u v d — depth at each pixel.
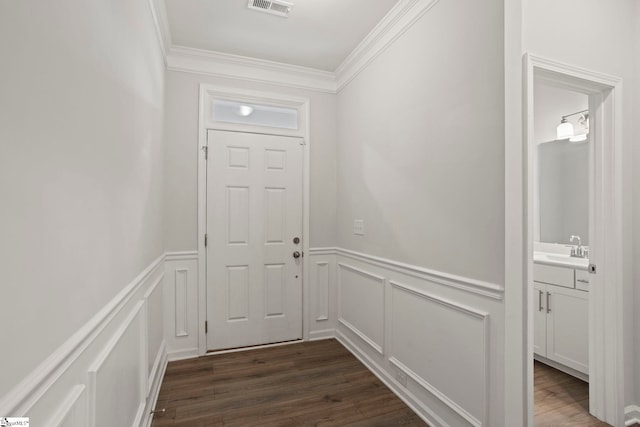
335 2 2.20
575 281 2.33
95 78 1.02
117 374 1.23
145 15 1.80
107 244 1.13
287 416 1.99
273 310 3.17
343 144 3.18
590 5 1.71
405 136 2.19
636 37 1.86
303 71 3.19
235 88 3.03
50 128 0.74
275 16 2.36
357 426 1.90
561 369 2.48
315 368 2.63
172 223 2.83
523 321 1.44
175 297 2.82
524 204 1.45
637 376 1.87
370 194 2.66
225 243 3.01
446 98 1.82
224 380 2.43
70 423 0.81
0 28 0.56
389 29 2.36
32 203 0.66
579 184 2.85
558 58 1.59
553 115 3.06
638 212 1.85
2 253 0.56
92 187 0.99
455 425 1.74
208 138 2.96
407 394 2.13
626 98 1.84
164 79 2.71
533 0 1.53
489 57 1.55
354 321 2.92
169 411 2.04
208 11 2.30
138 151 1.63
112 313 1.16
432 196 1.93
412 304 2.11
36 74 0.68
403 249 2.21
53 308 0.74
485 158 1.57
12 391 0.58
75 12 0.87
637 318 1.86
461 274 1.71
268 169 3.16
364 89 2.77
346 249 3.11
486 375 1.55
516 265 1.45
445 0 1.83
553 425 1.87
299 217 3.26
